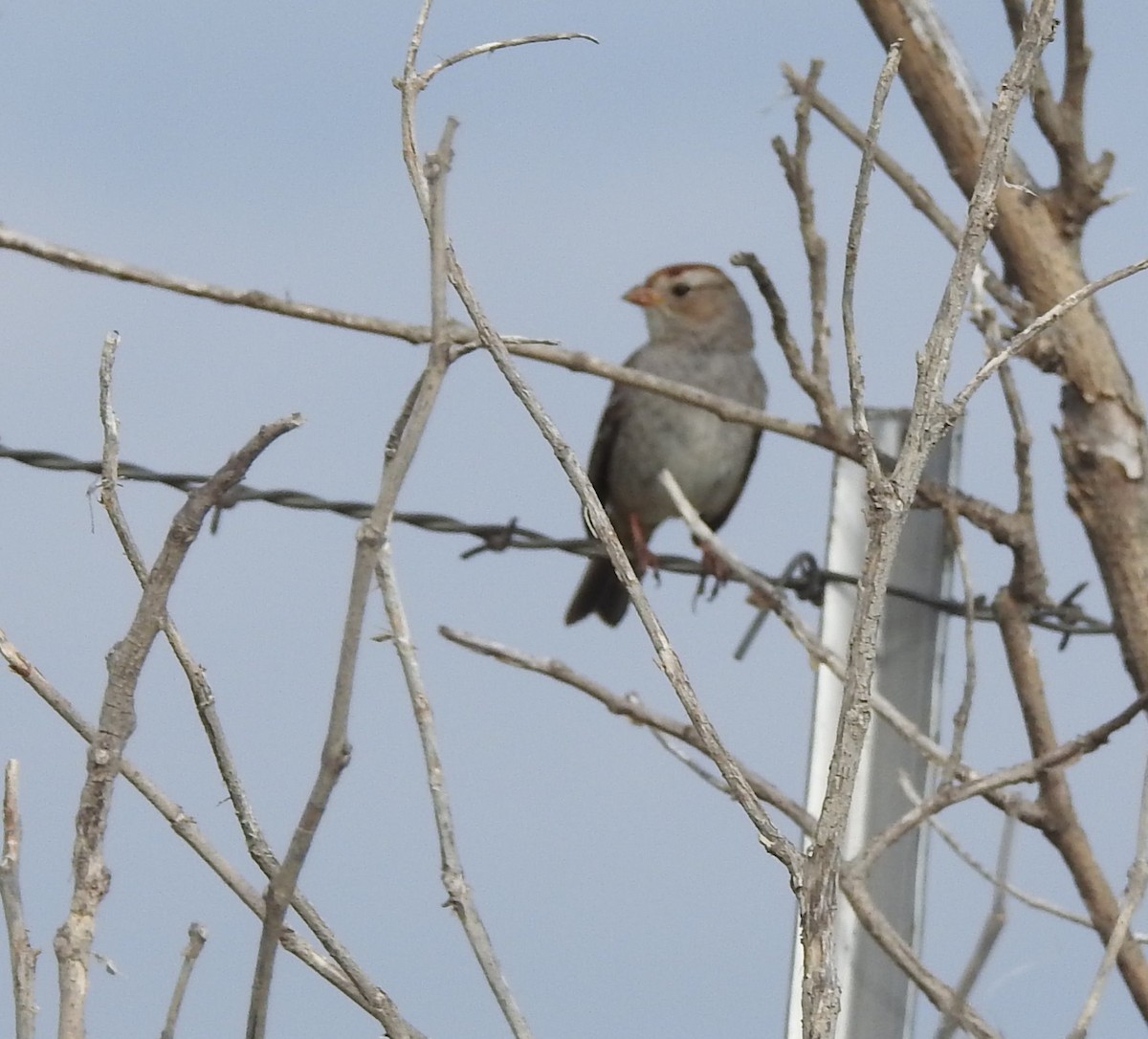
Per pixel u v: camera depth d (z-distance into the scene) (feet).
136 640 14.32
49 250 21.57
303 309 22.75
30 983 14.29
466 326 22.58
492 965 15.64
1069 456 24.80
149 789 15.53
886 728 27.50
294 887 14.01
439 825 16.02
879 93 15.39
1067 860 22.93
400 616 16.52
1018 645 25.00
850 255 15.17
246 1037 14.03
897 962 17.78
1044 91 24.86
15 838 14.78
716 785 21.24
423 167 15.57
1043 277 25.07
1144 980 20.51
